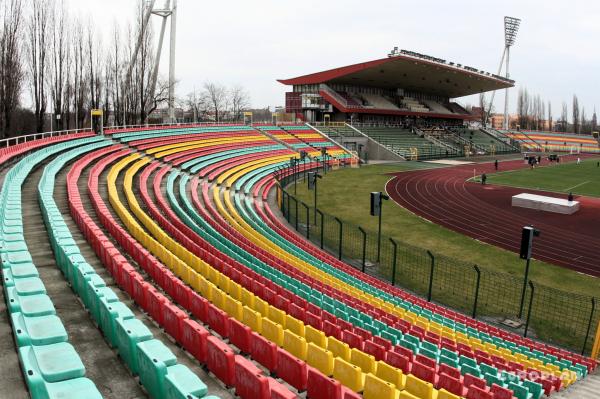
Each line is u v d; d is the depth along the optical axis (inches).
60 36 1552.7
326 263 863.7
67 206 721.6
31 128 1844.2
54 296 375.6
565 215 1381.6
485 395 309.3
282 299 480.4
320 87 3277.6
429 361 398.3
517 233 1169.4
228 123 2674.7
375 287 762.8
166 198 1075.3
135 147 1492.4
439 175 2231.8
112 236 613.3
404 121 3732.8
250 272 590.6
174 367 251.6
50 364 225.3
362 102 3371.1
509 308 737.6
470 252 1008.2
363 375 331.3
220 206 1100.5
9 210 547.5
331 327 430.9
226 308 425.1
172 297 441.7
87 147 1249.4
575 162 3068.4
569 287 816.9
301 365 299.3
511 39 4416.8
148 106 2237.9
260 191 1561.3
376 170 2372.0
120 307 318.0
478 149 3518.7
